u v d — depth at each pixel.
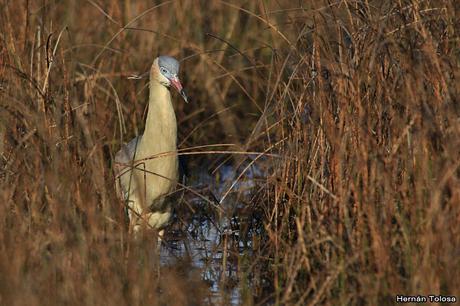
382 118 10.65
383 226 9.65
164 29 16.59
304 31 11.90
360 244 9.79
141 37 16.22
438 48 10.71
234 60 16.75
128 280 9.58
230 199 13.58
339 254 9.99
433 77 10.10
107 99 14.20
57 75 12.84
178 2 16.83
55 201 10.04
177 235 12.98
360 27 11.11
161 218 12.20
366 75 10.57
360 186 10.28
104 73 15.26
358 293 9.39
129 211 11.88
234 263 11.71
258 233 12.31
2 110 11.38
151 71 11.88
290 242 10.92
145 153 11.90
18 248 9.31
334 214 10.35
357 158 10.16
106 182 11.48
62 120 11.71
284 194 11.70
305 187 11.24
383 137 10.59
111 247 9.92
